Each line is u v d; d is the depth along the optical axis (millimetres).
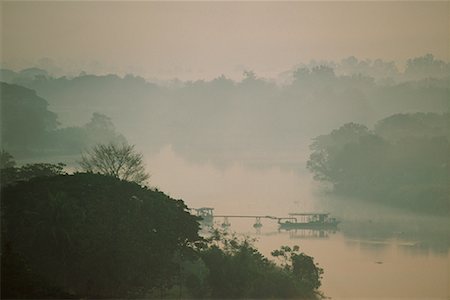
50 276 51906
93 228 52250
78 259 51594
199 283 56750
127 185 59062
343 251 78312
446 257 74000
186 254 58562
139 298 54156
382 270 70438
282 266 63688
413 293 63000
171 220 56844
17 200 54781
